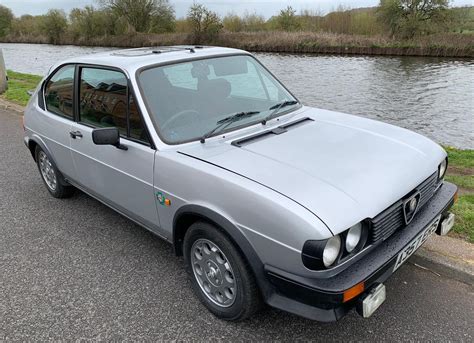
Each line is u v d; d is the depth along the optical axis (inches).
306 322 116.2
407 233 106.8
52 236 167.8
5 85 514.6
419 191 110.9
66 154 168.6
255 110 143.2
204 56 148.1
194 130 127.5
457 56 1427.2
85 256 152.8
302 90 887.1
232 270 107.7
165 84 132.8
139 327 117.2
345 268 95.0
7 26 2815.0
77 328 117.8
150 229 138.8
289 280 94.5
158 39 2139.5
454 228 146.7
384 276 99.3
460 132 569.0
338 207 93.1
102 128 131.6
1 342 113.7
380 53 1551.4
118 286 135.2
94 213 186.2
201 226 111.3
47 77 182.2
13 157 267.1
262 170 105.5
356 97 808.9
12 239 166.7
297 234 90.3
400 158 115.6
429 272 133.7
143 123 124.3
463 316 115.1
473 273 126.6
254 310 110.2
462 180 199.3
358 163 110.4
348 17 1781.5
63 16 2524.6
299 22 1958.7
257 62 165.5
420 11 1544.0
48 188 204.4
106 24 2367.1
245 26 2095.2
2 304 128.9
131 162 129.6
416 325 112.7
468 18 1537.9
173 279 137.9
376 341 108.4
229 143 121.8
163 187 119.7
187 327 116.4
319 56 1546.5
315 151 116.3
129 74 129.1
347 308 95.1
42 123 182.2
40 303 128.7
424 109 704.4
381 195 100.3
